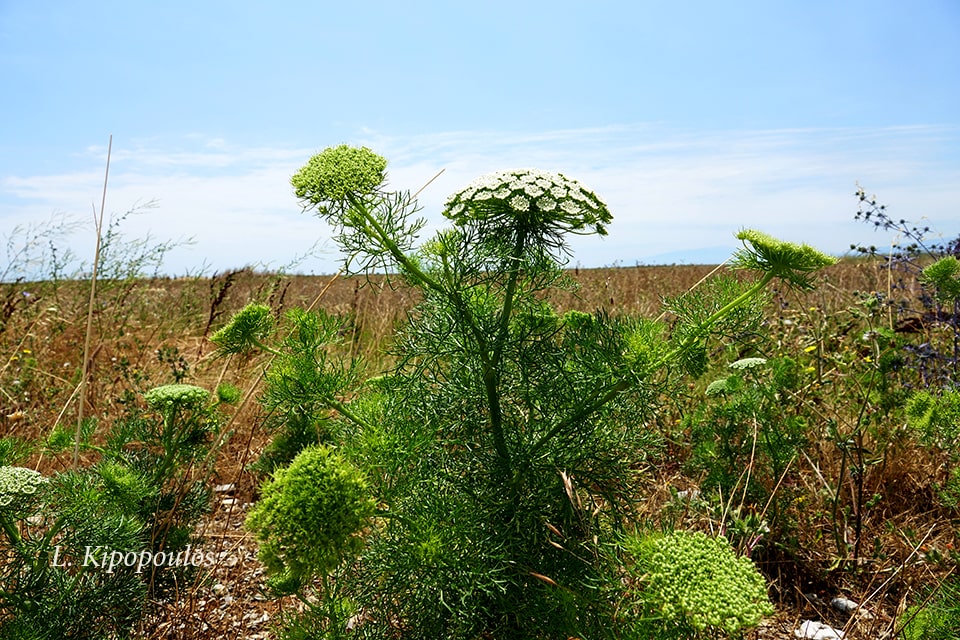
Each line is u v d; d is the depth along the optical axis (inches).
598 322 110.9
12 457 115.6
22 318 285.1
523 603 106.0
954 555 130.3
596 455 119.1
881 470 166.6
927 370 182.2
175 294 363.3
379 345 234.2
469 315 103.7
